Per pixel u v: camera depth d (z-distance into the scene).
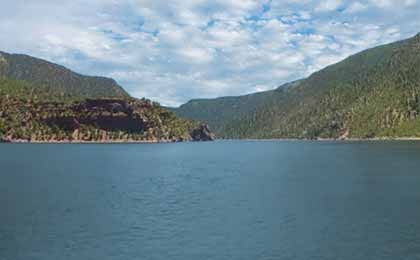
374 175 97.56
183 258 36.78
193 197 68.25
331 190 73.94
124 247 39.78
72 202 63.16
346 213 53.50
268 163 148.75
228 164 147.12
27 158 170.25
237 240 41.84
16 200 64.62
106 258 36.81
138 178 99.44
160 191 75.88
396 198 64.25
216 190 76.94
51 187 80.44
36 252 38.25
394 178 90.69
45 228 46.53
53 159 165.88
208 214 54.00
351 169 115.00
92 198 67.12
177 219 51.16
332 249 38.72
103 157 182.88
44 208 58.00
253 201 63.62
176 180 94.75
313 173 106.81
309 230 45.31
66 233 44.53
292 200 63.88
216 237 42.97
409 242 40.47
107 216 52.75
